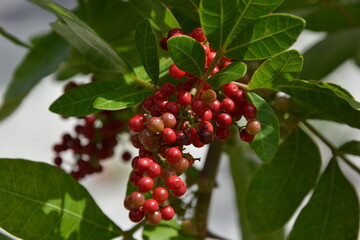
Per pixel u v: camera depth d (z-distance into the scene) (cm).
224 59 30
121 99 30
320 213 35
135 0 32
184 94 29
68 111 31
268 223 36
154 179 29
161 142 29
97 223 34
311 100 31
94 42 30
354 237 35
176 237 35
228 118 29
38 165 33
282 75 29
